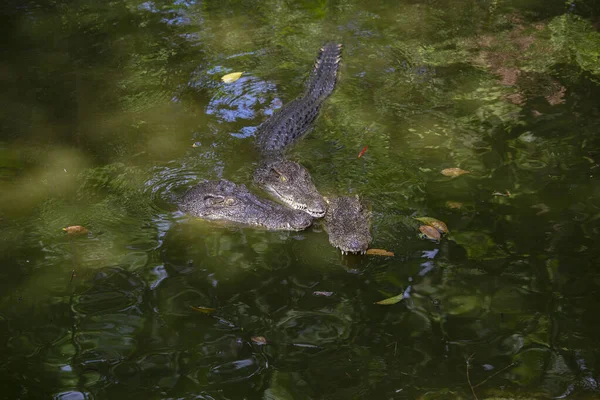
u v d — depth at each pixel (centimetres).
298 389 340
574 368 349
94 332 381
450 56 782
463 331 378
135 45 812
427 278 425
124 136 633
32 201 529
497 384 339
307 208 513
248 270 443
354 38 841
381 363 356
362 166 571
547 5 909
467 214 490
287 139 621
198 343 373
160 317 394
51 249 465
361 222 480
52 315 396
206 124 658
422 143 602
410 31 852
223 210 514
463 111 657
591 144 577
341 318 391
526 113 641
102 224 499
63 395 337
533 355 359
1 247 466
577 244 449
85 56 784
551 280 417
